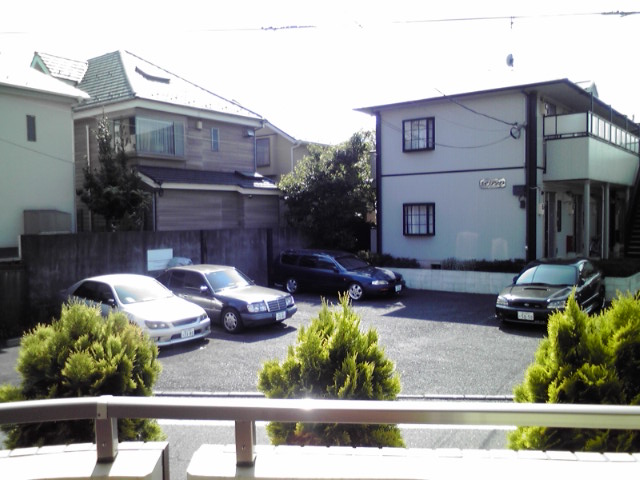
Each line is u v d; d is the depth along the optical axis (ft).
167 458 8.75
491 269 52.95
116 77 64.54
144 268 44.91
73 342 13.65
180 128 63.36
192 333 31.96
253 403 7.47
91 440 12.65
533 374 12.37
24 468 8.08
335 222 61.82
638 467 8.36
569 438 11.34
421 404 7.35
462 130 57.47
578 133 53.31
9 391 13.38
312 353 12.39
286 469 7.94
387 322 38.06
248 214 64.85
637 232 67.97
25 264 37.40
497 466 8.27
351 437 11.53
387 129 62.95
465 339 32.63
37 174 50.16
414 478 7.79
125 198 49.01
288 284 53.06
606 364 11.84
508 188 54.75
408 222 61.93
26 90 48.32
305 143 82.79
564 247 63.31
